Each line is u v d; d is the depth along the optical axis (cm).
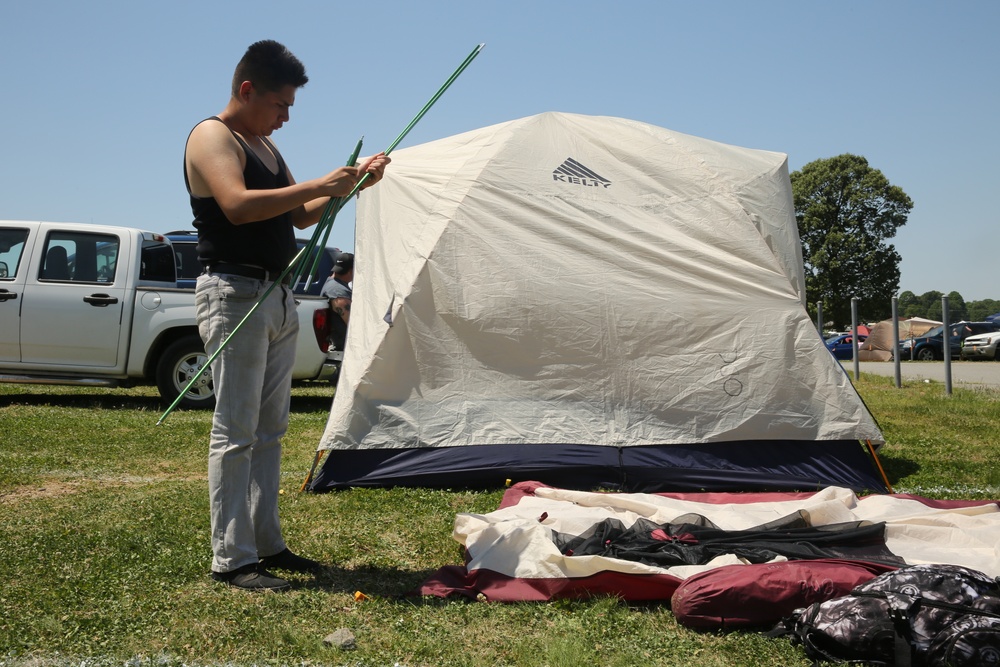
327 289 1041
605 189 640
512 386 599
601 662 290
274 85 366
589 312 605
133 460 655
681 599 324
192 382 361
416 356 599
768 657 294
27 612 323
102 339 948
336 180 358
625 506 476
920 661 274
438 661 290
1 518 469
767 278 617
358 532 460
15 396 1063
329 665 285
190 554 400
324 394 1168
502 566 369
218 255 362
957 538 411
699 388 598
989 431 861
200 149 354
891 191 5791
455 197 627
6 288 948
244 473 366
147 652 292
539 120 667
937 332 3409
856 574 329
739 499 515
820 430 596
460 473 579
